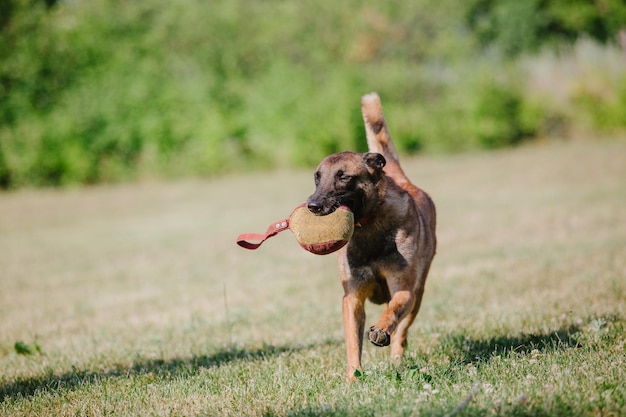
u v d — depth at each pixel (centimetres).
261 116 2298
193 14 2511
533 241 1047
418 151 2423
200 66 2469
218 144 2264
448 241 1111
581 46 2678
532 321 591
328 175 459
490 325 591
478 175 1908
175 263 1098
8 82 2184
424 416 343
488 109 2455
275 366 502
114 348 619
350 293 471
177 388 452
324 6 2703
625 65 2567
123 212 1745
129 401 435
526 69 2627
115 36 2320
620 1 3017
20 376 545
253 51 2569
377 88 2409
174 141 2258
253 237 458
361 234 466
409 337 586
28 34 2228
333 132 2264
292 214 455
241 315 726
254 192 1881
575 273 793
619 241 973
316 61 2611
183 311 770
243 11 2622
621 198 1389
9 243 1405
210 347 596
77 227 1570
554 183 1686
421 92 2509
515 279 794
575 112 2534
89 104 2200
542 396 359
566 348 473
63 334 704
